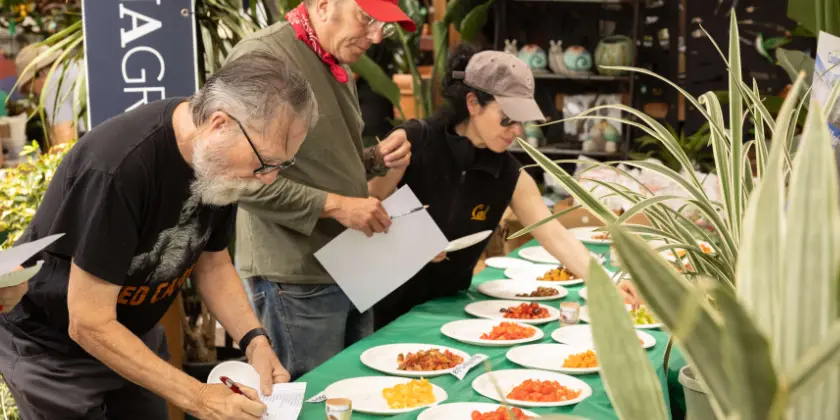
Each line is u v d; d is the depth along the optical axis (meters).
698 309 0.58
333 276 2.23
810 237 0.63
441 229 2.62
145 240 1.63
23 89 4.12
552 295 2.80
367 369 2.00
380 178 2.51
